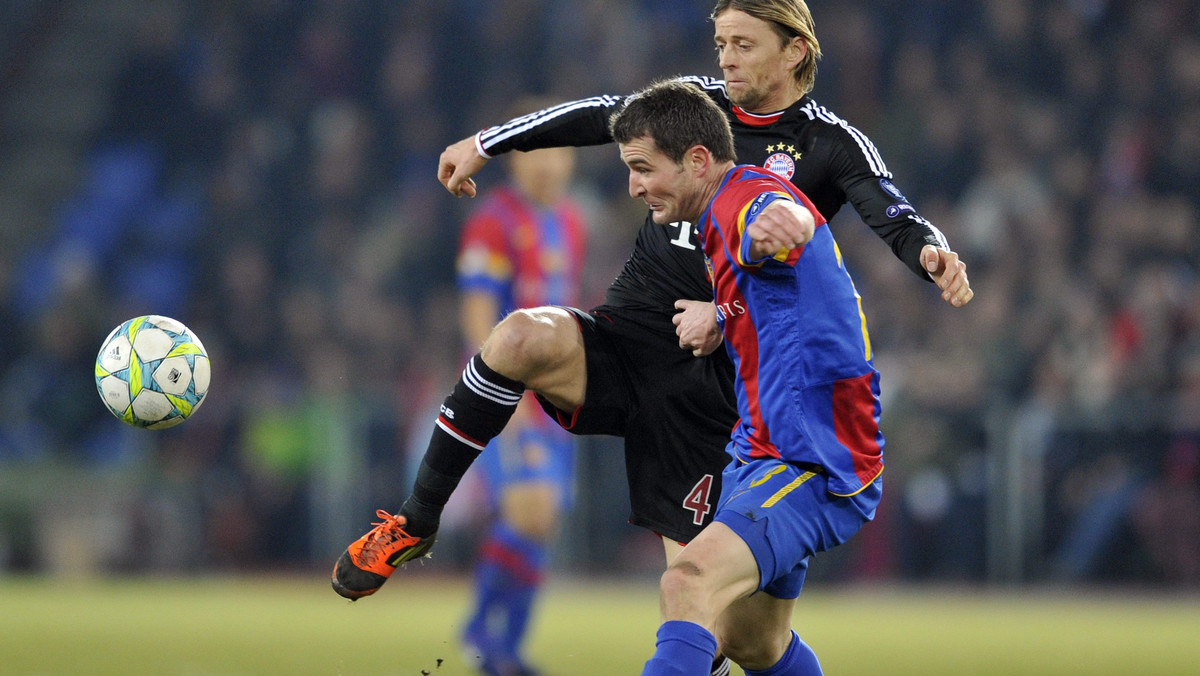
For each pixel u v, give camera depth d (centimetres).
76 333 5153
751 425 1308
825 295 1276
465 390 1427
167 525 4762
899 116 5703
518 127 1588
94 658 2336
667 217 1322
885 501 4294
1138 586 4169
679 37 6350
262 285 5694
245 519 4759
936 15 6000
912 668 2312
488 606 2325
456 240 5647
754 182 1266
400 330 5441
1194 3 5588
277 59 6631
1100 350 4428
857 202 1418
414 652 2497
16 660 2298
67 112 7188
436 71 6375
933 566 4300
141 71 6762
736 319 1300
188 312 5703
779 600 1366
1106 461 4209
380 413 4678
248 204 6156
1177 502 4141
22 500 4612
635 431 1508
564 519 4425
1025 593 4231
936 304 4919
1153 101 5366
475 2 6488
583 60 6303
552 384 1469
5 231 6819
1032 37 5681
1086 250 5056
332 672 2169
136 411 1498
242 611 3406
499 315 2547
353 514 4656
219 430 4866
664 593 1198
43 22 7400
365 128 6244
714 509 1480
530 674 2244
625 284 1545
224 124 6681
